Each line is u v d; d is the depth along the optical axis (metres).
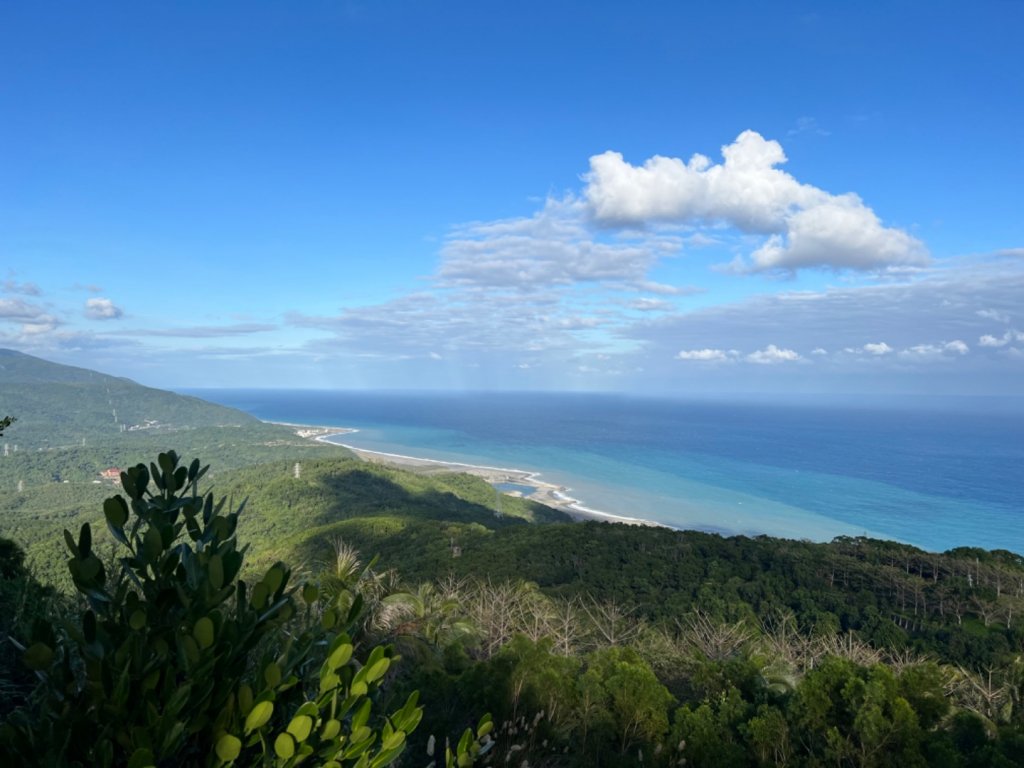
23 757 1.59
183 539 2.13
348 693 1.78
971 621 21.41
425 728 4.30
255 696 1.80
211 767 1.69
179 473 2.19
